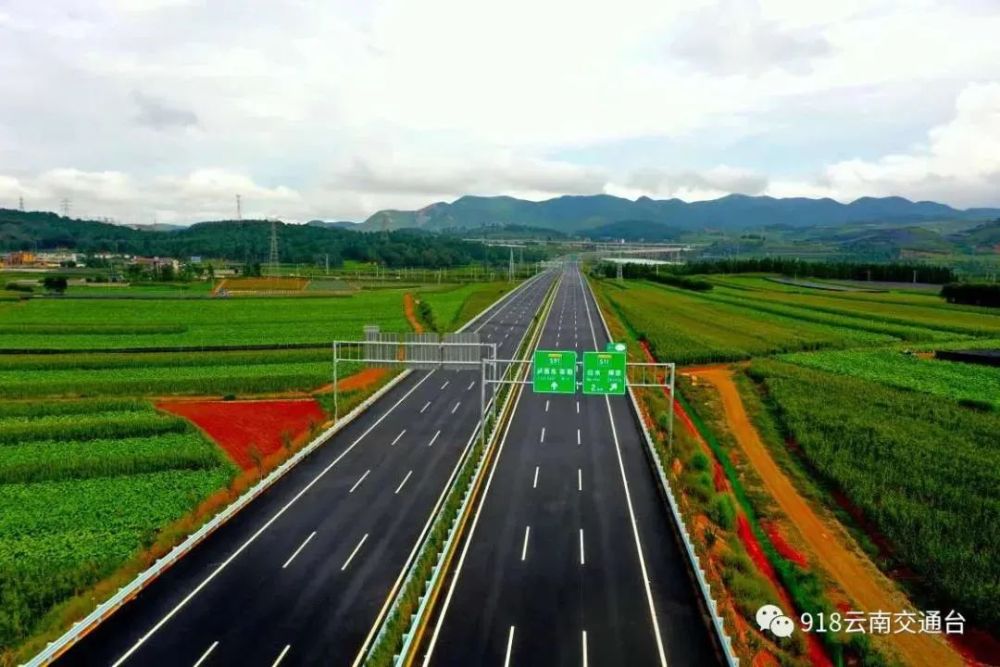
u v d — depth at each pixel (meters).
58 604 31.44
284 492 45.16
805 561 39.19
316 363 84.88
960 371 82.69
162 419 58.06
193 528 38.69
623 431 60.16
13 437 53.22
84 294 149.75
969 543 38.06
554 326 119.44
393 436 57.44
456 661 27.84
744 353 92.12
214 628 29.83
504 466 50.84
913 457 50.78
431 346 59.03
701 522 41.97
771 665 29.22
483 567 35.66
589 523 41.19
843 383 74.81
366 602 32.03
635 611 31.80
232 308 133.12
